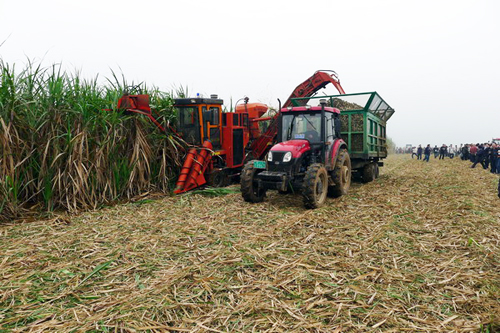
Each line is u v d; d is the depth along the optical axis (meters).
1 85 5.55
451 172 12.95
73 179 5.91
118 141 6.77
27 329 2.52
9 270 3.54
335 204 6.52
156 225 5.10
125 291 3.09
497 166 12.52
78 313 2.72
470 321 2.60
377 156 10.33
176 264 3.68
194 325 2.57
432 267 3.57
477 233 4.57
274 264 3.65
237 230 4.85
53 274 3.45
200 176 7.79
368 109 8.69
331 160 6.96
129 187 6.79
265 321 2.60
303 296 2.97
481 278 3.27
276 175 6.15
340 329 2.48
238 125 9.41
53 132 5.94
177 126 8.16
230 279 3.29
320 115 6.99
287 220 5.33
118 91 7.54
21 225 5.11
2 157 5.37
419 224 5.12
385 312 2.73
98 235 4.66
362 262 3.70
